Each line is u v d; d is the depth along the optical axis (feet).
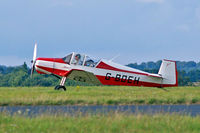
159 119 100.01
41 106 130.52
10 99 135.13
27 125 89.30
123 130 85.56
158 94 174.81
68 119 97.81
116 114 102.94
